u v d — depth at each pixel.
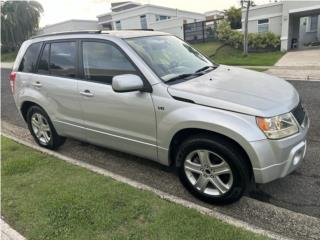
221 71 3.83
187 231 2.71
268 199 3.23
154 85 3.25
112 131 3.79
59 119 4.48
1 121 7.14
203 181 3.16
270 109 2.79
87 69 3.95
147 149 3.52
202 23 27.22
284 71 11.80
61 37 4.33
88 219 2.98
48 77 4.46
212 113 2.87
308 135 4.75
